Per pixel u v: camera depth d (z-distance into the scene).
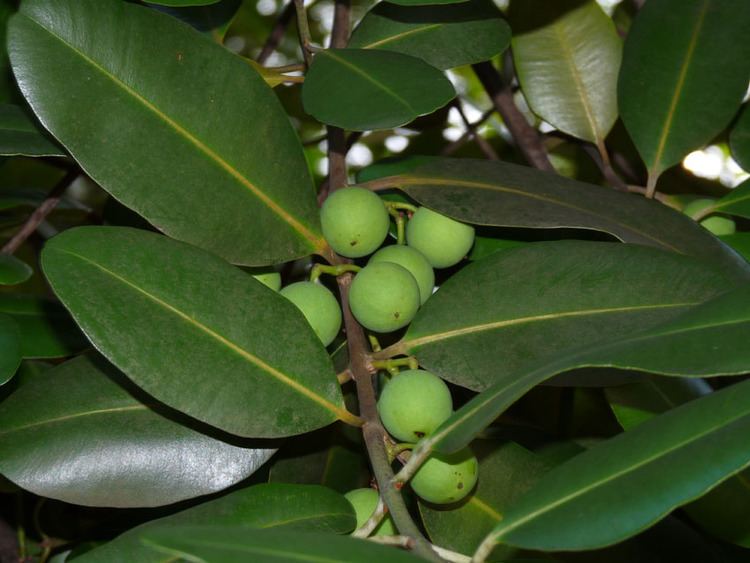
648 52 0.55
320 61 0.43
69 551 0.60
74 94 0.39
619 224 0.44
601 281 0.41
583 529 0.30
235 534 0.25
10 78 0.49
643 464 0.30
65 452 0.40
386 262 0.42
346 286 0.43
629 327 0.40
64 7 0.39
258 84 0.42
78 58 0.39
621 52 0.62
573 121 0.62
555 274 0.41
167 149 0.40
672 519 0.49
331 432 0.49
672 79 0.55
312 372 0.39
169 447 0.40
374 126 0.40
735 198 0.54
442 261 0.46
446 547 0.41
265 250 0.42
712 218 0.56
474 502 0.42
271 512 0.37
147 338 0.36
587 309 0.41
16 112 0.45
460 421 0.34
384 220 0.43
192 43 0.41
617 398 0.46
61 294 0.36
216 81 0.41
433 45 0.50
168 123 0.40
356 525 0.38
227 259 0.41
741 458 0.29
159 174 0.39
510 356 0.41
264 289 0.39
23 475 0.39
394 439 0.40
